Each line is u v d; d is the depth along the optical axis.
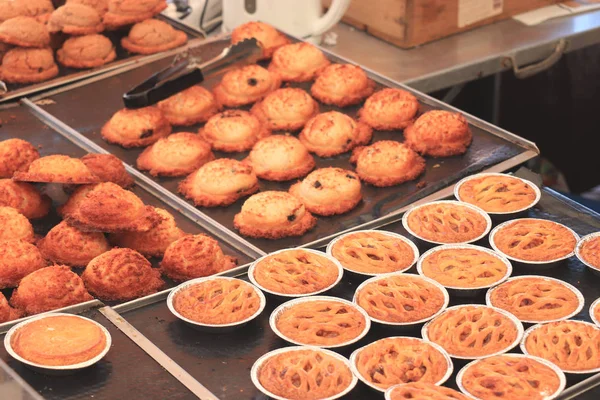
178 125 2.23
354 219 1.96
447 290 1.73
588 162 3.16
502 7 2.65
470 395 1.55
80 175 1.95
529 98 3.02
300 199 1.97
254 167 2.08
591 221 1.88
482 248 1.81
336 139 2.13
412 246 1.82
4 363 1.57
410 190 2.02
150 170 2.09
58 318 1.67
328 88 2.28
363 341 1.66
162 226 1.89
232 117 2.17
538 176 2.03
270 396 1.56
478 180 1.97
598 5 2.73
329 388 1.56
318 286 1.74
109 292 1.78
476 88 2.88
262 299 1.71
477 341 1.63
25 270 1.81
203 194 2.01
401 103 2.19
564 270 1.78
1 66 2.38
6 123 2.22
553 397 1.54
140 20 2.47
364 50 2.57
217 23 2.74
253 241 1.92
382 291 1.72
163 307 1.73
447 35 2.61
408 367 1.59
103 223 1.87
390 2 2.56
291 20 2.52
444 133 2.10
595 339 1.63
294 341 1.64
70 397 1.58
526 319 1.67
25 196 1.95
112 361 1.63
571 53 2.90
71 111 2.27
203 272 1.81
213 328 1.67
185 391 1.59
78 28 2.42
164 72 2.23
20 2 2.49
